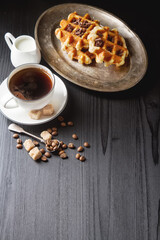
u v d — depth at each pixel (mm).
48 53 1027
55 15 1083
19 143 915
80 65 1023
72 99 990
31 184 876
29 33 1085
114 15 1101
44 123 946
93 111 979
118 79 1009
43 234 832
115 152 931
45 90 909
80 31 1019
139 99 1009
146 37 1128
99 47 993
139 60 1040
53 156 909
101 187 888
